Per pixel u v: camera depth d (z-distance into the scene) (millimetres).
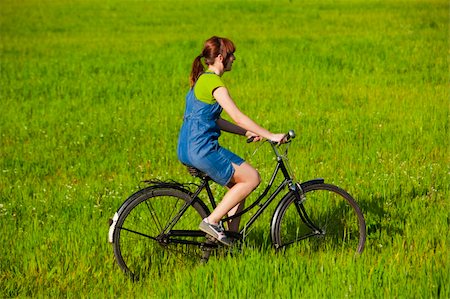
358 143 18859
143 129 20953
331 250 11148
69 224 12703
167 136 20031
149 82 29172
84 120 22516
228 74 30562
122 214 10570
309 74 30078
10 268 11062
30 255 11266
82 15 63156
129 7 70062
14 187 15711
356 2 67188
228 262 10430
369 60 32750
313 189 11336
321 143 18828
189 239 11289
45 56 38188
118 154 18234
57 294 10164
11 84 29516
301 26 49688
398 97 25016
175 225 11211
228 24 52812
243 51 36969
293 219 11734
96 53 38625
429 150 17906
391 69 30750
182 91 27328
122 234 10844
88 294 10070
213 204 11070
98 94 27047
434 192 14203
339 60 32719
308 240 11523
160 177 15883
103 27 53250
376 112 22438
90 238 11789
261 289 9797
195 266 10828
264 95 26078
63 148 19109
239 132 11180
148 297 9781
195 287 9891
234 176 10516
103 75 31312
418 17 51562
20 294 10211
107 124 21859
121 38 45875
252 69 31312
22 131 21266
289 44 39531
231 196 10594
